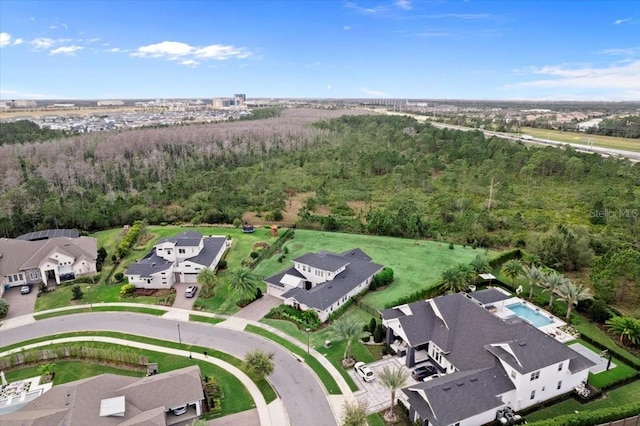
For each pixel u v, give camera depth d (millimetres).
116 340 48969
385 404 37750
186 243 66688
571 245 65000
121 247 74938
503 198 100188
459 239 79062
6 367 44312
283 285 58344
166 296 59625
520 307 54625
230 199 101062
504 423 34406
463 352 40562
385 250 74625
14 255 65500
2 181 104000
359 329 43500
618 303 54156
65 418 32156
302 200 108562
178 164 132750
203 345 47688
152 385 36812
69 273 66000
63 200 95938
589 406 37000
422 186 111938
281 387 40219
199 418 36375
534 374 36000
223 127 198125
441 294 57969
